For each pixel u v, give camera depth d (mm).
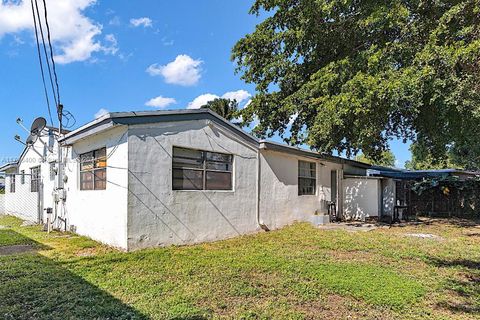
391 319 3584
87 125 7273
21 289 4176
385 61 9117
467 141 10797
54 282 4488
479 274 5336
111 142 7195
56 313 3484
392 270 5453
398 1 9078
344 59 10375
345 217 14367
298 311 3744
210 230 8148
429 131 11391
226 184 8805
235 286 4512
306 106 11711
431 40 7934
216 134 8500
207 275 5027
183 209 7547
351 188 14438
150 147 6973
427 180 16469
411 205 16828
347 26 10820
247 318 3502
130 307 3676
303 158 11930
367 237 8789
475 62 5316
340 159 13984
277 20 12625
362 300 4090
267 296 4215
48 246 7008
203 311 3625
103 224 7348
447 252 6984
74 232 8789
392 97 8078
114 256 6004
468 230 10773
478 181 15586
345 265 5738
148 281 4637
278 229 10375
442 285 4715
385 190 14359
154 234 6938
